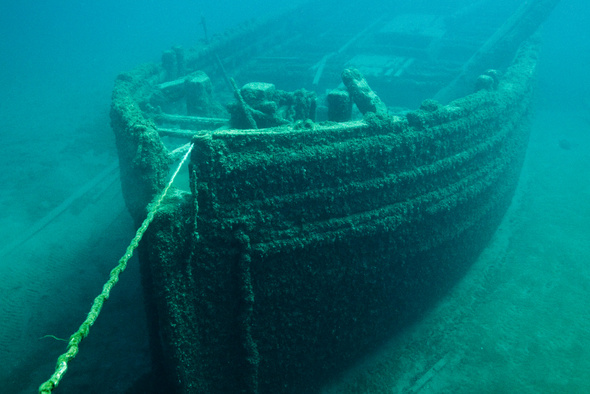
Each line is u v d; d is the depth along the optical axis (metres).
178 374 5.00
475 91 8.09
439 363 6.77
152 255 4.59
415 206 5.96
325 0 21.20
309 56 16.33
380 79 12.66
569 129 15.89
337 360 6.27
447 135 6.26
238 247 4.91
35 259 8.98
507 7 17.88
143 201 5.05
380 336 6.70
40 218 10.67
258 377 5.55
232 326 5.21
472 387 6.36
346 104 6.45
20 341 7.12
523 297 8.07
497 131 7.73
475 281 8.53
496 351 6.95
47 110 19.94
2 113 19.72
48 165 13.59
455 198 6.51
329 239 5.28
